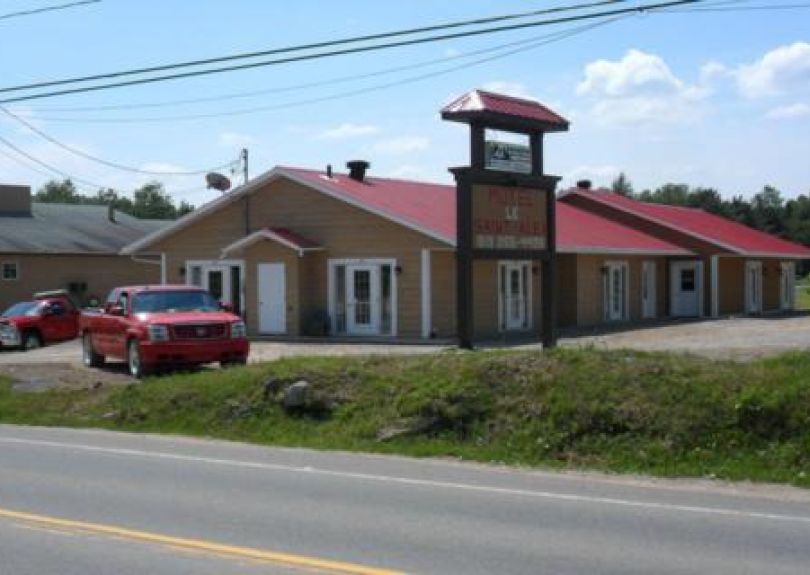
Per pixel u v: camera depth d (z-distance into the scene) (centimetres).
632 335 3167
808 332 3100
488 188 2162
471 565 736
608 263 3953
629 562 744
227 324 2188
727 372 1380
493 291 3353
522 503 983
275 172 3400
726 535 836
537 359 1527
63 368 2427
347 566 732
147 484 1094
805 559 753
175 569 725
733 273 4684
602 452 1280
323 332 3288
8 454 1347
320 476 1156
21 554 773
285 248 3341
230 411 1650
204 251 3625
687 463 1216
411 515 920
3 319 3431
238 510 944
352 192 3322
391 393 1552
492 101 2150
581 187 4831
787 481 1127
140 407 1747
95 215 5869
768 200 13138
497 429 1392
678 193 12975
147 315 2214
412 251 3130
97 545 801
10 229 5138
